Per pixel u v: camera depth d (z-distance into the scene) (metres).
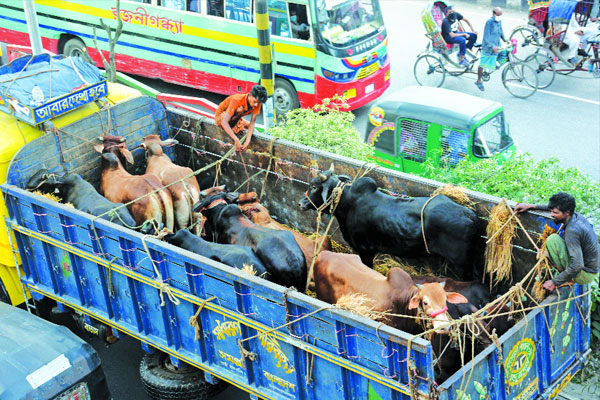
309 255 7.33
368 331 5.16
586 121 14.68
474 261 7.05
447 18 15.70
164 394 6.84
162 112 9.45
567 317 6.15
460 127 10.88
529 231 6.59
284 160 8.51
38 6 16.72
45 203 7.15
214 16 14.49
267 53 10.21
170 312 6.55
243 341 6.08
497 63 15.72
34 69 8.66
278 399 6.02
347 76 13.96
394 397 5.23
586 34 15.84
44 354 6.29
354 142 9.73
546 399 6.02
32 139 8.21
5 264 8.01
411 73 17.14
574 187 8.38
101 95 8.67
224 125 8.57
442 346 5.88
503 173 8.80
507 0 21.42
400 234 7.06
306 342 5.64
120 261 6.82
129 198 8.08
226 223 7.23
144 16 15.35
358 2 14.09
